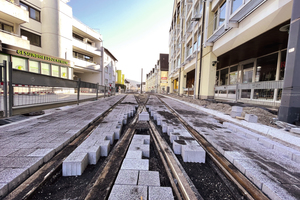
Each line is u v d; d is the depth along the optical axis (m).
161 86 47.38
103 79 26.05
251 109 5.60
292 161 2.17
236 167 2.07
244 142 2.88
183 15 18.56
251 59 10.51
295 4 3.49
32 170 1.76
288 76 3.61
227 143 2.79
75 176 1.88
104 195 1.39
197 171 2.13
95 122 4.09
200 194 1.68
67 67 16.98
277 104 5.91
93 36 23.27
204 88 11.07
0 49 10.72
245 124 4.03
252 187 1.63
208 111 6.47
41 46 15.21
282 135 2.99
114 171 1.81
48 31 15.17
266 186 1.56
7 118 3.79
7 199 1.35
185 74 19.44
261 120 4.38
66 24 16.69
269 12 5.23
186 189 1.60
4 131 3.04
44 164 1.96
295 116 3.53
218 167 2.17
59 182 1.76
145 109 7.10
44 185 1.66
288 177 1.75
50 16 15.17
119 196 1.35
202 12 11.26
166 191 1.44
